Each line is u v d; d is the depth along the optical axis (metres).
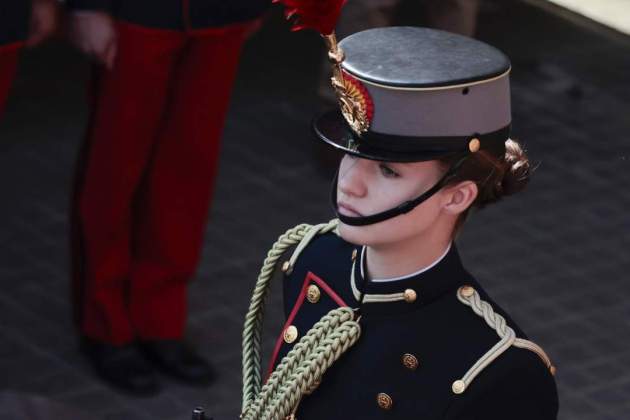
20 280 20.69
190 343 19.31
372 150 9.25
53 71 27.53
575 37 31.02
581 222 23.70
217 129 18.25
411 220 9.33
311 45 29.56
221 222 22.67
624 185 25.09
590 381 19.50
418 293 9.73
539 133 26.75
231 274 21.25
